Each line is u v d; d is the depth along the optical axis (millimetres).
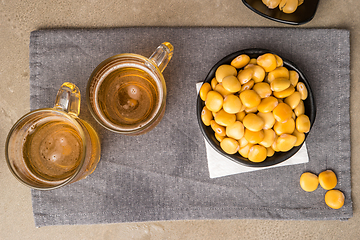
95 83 354
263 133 367
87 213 403
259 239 443
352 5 414
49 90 402
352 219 427
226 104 362
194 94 403
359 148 418
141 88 367
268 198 405
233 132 365
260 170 405
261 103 365
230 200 405
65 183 340
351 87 418
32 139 358
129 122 361
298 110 372
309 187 401
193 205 404
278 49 406
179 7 414
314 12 394
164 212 404
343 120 406
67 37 403
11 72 422
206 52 405
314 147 406
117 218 403
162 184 404
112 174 403
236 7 413
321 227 436
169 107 403
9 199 432
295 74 375
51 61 403
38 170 356
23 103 424
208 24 414
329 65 406
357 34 416
